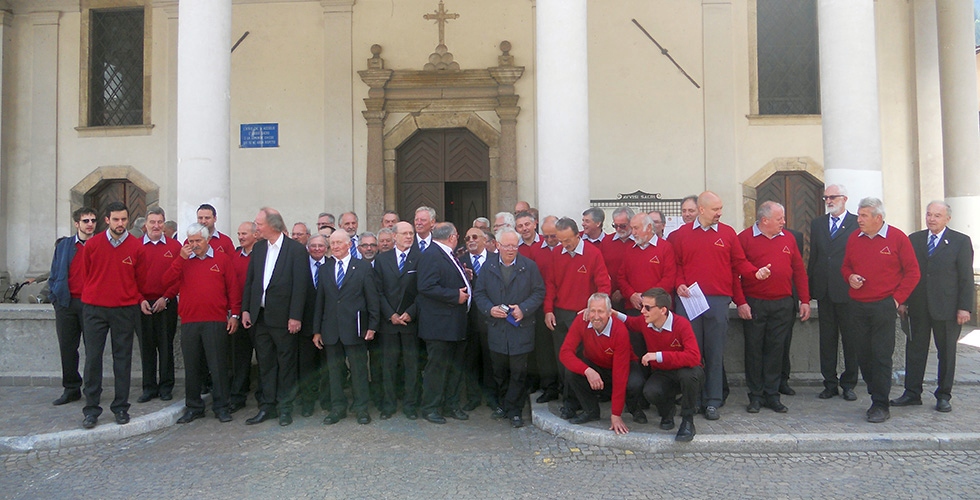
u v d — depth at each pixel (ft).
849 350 20.31
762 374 19.45
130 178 39.04
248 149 38.27
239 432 18.71
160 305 20.81
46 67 39.68
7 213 39.63
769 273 18.02
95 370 18.38
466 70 37.24
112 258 18.39
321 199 37.99
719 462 15.79
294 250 19.45
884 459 15.84
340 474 15.40
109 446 17.69
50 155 39.55
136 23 39.86
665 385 16.99
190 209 23.86
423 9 37.76
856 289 18.39
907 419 18.21
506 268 18.85
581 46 22.85
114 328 18.51
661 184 36.96
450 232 19.25
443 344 19.25
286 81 38.22
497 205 37.27
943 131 34.22
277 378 19.66
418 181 38.37
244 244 20.92
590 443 17.10
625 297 19.33
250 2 38.32
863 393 21.13
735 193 36.86
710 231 18.51
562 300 19.04
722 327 18.38
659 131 37.09
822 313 20.59
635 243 19.04
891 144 36.58
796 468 15.35
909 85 36.63
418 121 37.73
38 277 38.75
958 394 20.88
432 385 19.34
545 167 22.91
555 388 20.49
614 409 17.08
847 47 22.68
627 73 37.24
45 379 23.24
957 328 18.92
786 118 36.83
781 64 37.68
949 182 34.01
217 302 19.52
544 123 22.94
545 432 18.25
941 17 34.06
